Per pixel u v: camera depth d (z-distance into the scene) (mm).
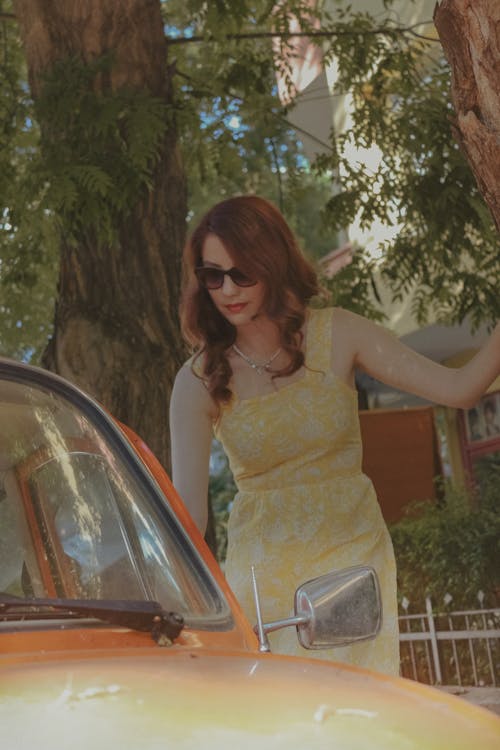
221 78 12109
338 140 12250
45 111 9352
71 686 1877
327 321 3840
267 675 2035
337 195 11727
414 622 12719
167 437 8766
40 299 13719
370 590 2635
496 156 3695
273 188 18047
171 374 8938
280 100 12602
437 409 18812
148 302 9148
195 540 2766
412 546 12719
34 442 2750
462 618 12320
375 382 18672
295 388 3791
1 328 13156
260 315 3762
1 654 2180
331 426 3777
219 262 3699
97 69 9469
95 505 2723
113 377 8781
